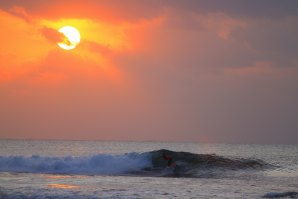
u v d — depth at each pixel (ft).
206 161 261.85
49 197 145.07
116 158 257.55
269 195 158.61
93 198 145.59
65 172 234.17
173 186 183.73
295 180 216.95
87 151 606.14
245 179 219.61
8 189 161.99
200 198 152.35
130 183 191.72
